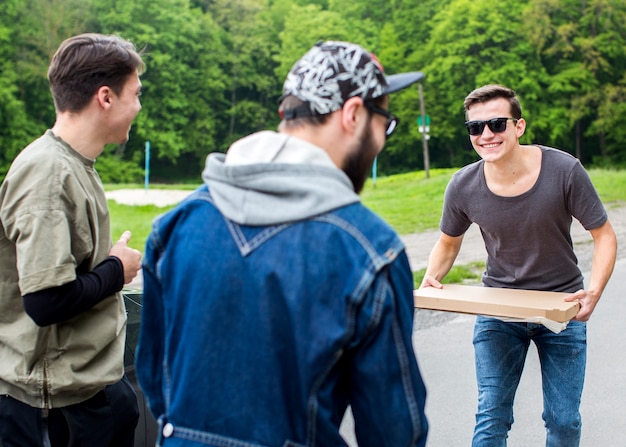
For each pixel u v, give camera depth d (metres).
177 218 1.46
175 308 1.41
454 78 56.59
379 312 1.27
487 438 2.88
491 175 2.89
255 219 1.33
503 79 53.81
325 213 1.32
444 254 3.18
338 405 1.37
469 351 5.45
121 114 2.06
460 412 4.33
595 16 54.09
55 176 1.87
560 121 53.09
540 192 2.82
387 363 1.29
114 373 2.08
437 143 60.25
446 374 4.96
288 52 63.56
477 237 12.12
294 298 1.29
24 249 1.80
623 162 53.56
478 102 2.83
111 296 2.07
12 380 1.96
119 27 59.09
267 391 1.31
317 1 70.19
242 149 1.40
